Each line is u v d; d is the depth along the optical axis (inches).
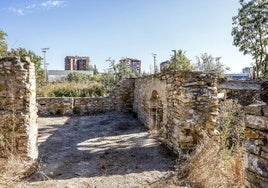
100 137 335.6
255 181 102.1
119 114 522.6
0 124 209.2
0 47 434.6
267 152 95.3
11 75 212.7
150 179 190.2
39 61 682.8
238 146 205.2
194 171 185.3
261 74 1008.9
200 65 881.5
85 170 215.5
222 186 167.3
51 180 189.3
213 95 250.2
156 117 373.7
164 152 260.8
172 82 270.4
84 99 546.6
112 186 179.2
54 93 653.3
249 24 1029.2
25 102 214.4
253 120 103.2
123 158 245.9
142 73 916.0
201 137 235.9
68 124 428.1
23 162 204.8
